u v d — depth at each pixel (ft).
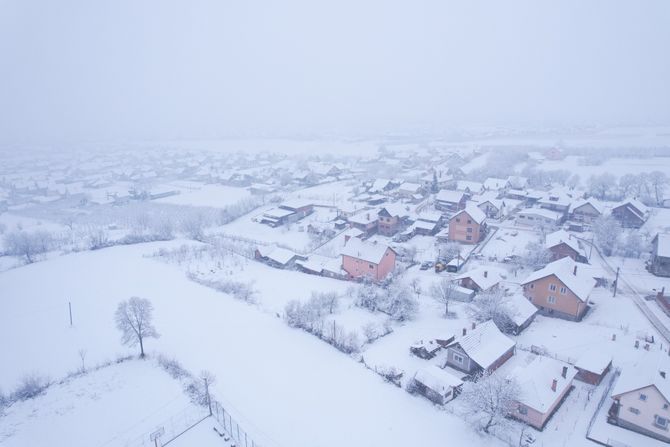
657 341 139.64
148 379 119.85
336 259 220.64
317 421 103.24
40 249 257.75
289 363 129.29
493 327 135.64
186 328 152.87
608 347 135.64
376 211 289.53
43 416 104.58
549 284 160.76
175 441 94.58
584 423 103.35
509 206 302.66
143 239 269.44
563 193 292.40
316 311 154.71
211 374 122.31
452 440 97.45
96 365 128.36
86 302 176.76
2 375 126.82
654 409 96.89
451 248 217.56
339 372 124.57
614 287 174.81
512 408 103.35
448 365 128.26
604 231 221.46
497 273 181.27
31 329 154.51
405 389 116.26
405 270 208.54
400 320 156.15
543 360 117.50
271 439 96.48
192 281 200.03
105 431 98.63
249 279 202.90
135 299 132.26
